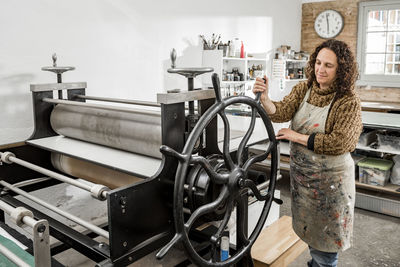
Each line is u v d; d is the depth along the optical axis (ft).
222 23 15.02
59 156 7.77
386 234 10.44
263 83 6.64
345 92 6.37
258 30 17.30
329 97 6.55
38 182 7.88
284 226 8.83
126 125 6.08
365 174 12.19
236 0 15.64
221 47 14.44
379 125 11.53
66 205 9.16
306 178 6.92
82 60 10.04
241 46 15.31
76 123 7.02
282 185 14.14
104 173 6.97
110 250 4.52
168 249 4.23
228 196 4.96
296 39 20.92
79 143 7.22
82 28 9.96
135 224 4.74
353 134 6.35
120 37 11.03
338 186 6.72
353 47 20.30
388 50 19.51
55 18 9.30
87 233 7.43
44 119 7.76
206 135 5.54
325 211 6.86
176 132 5.15
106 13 10.55
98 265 4.47
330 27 20.52
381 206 11.76
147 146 5.83
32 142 7.36
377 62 19.94
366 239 10.13
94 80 10.42
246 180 5.18
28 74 8.86
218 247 6.43
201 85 14.33
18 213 4.31
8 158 6.77
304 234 7.21
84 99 8.25
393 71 19.54
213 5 14.46
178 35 13.04
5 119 8.54
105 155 6.29
